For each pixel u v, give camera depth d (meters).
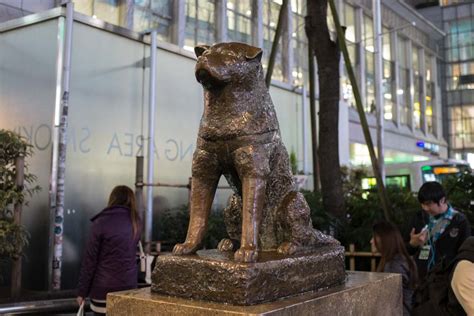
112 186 5.78
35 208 5.25
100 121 5.70
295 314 1.34
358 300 1.67
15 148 4.43
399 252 3.06
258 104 1.62
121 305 1.49
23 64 5.61
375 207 5.33
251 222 1.51
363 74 19.52
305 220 1.75
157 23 9.58
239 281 1.34
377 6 9.43
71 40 5.25
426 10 31.22
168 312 1.38
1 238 4.15
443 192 3.20
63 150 5.00
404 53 24.73
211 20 10.95
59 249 4.88
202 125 1.63
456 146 29.50
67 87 5.14
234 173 1.70
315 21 5.33
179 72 6.75
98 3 8.20
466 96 29.56
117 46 5.95
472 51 29.69
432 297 2.25
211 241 4.96
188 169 6.77
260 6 11.95
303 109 9.27
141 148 6.16
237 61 1.56
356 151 18.16
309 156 9.48
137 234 3.27
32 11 6.87
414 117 24.91
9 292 4.72
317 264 1.61
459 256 2.09
